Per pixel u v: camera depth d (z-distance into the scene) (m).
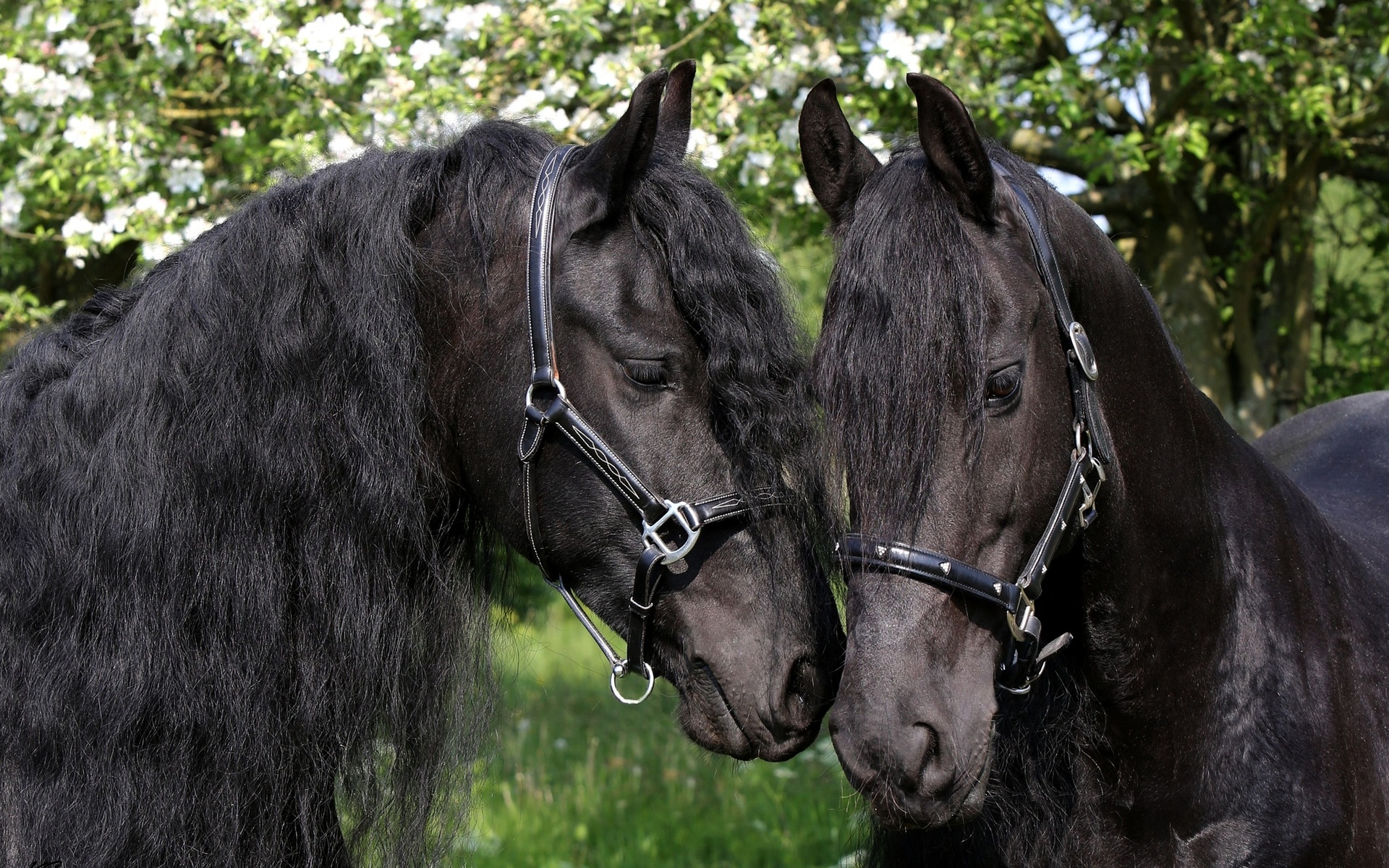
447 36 3.72
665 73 1.92
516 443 2.02
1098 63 4.50
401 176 2.08
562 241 1.98
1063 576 1.99
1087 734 2.04
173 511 1.92
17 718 1.92
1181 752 2.02
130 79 3.98
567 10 3.66
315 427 1.96
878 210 1.75
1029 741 2.07
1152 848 2.05
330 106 3.72
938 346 1.67
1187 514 2.01
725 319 1.91
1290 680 2.04
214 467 1.93
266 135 4.23
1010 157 1.98
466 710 2.13
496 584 2.28
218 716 1.92
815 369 1.75
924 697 1.67
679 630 1.98
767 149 3.83
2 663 1.93
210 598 1.93
